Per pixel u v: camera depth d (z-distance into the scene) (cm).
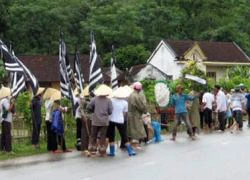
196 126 2598
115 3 8656
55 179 1342
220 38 8469
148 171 1456
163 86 2914
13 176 1398
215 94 2977
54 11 7888
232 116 3002
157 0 9256
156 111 2917
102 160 1711
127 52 7575
